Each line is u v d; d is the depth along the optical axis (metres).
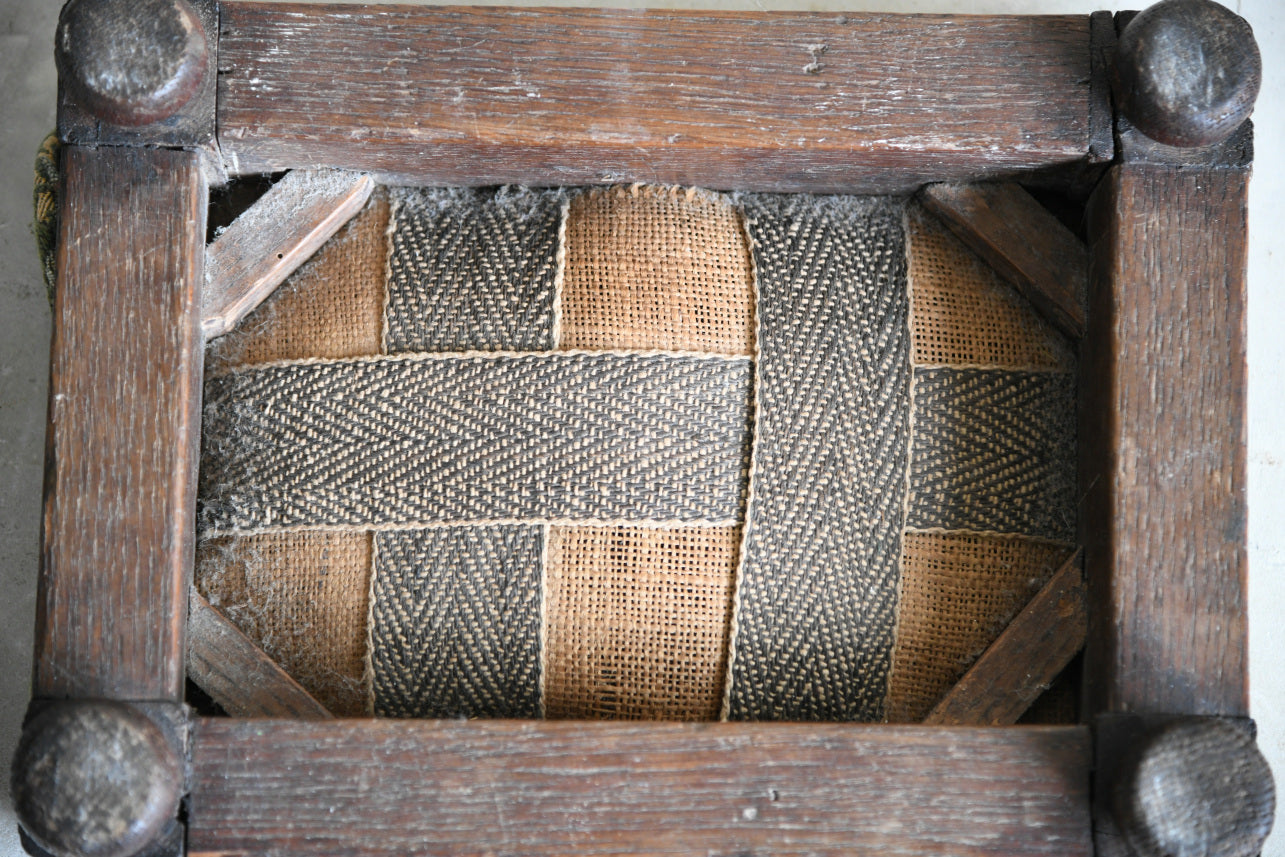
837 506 1.19
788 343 1.20
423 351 1.20
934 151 1.18
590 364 1.18
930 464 1.20
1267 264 1.62
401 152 1.19
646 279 1.22
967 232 1.26
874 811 1.06
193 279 1.14
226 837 1.04
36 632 1.06
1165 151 1.16
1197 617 1.10
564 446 1.17
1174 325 1.14
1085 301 1.20
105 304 1.11
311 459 1.18
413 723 1.06
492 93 1.18
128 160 1.14
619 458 1.17
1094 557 1.15
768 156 1.20
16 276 1.62
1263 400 1.60
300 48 1.17
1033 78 1.18
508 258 1.24
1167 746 1.02
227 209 1.29
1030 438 1.22
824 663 1.19
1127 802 1.02
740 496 1.18
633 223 1.25
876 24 1.20
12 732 1.52
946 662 1.20
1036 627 1.17
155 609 1.07
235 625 1.18
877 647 1.19
